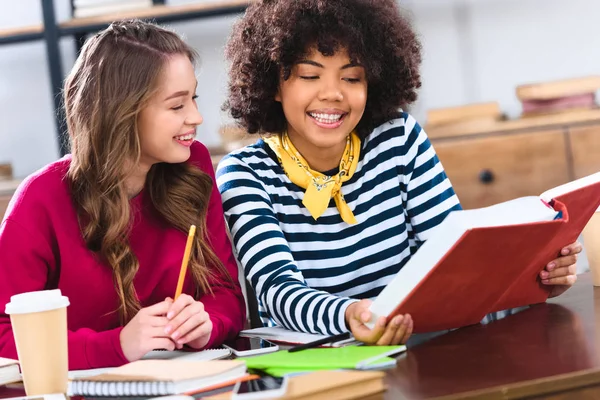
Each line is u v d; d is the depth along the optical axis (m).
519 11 3.98
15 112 4.18
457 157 3.62
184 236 1.72
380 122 1.96
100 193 1.62
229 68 2.01
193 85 1.65
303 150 1.88
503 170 3.60
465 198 3.62
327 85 1.75
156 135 1.62
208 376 1.15
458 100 4.04
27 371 1.23
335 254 1.87
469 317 1.51
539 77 3.98
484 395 1.08
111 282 1.63
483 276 1.42
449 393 1.08
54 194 1.62
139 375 1.17
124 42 1.62
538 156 3.58
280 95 1.86
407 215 1.97
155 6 3.68
